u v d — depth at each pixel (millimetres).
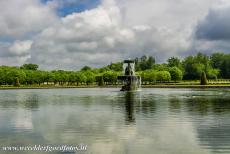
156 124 26484
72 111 36938
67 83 180625
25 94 80312
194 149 18594
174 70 157500
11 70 161875
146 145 19531
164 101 49906
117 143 20109
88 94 75938
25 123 27844
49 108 41125
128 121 28203
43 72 173000
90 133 23031
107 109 38469
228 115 31516
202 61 192500
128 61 95312
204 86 110500
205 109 37062
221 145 19359
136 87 94250
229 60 198250
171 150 18406
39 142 20594
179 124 26391
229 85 111500
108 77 156125
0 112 36844
